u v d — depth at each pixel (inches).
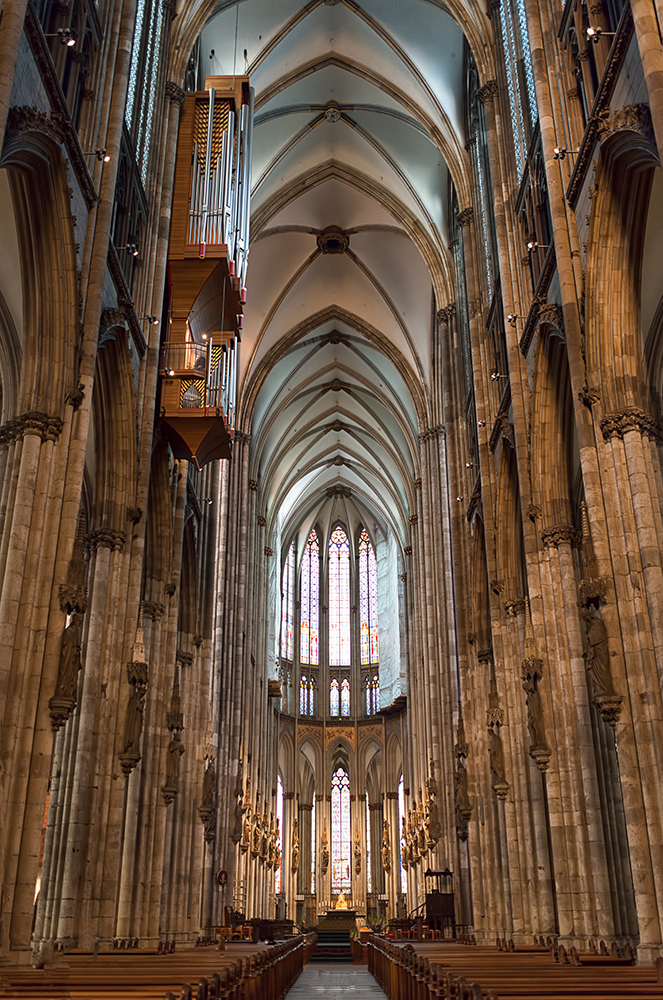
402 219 1416.1
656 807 472.1
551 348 705.0
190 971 386.6
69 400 568.4
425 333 1626.5
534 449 732.7
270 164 1379.2
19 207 563.5
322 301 1702.8
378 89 1269.7
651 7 455.2
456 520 1202.6
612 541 531.8
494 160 900.6
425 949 674.8
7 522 542.0
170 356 864.9
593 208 568.1
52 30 593.6
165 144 900.0
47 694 505.4
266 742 1940.2
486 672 1047.0
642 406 555.2
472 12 981.8
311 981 972.6
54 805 661.3
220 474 1488.7
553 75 674.8
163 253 850.1
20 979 328.8
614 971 368.8
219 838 1322.6
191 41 964.6
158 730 842.8
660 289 659.4
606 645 509.7
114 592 710.5
